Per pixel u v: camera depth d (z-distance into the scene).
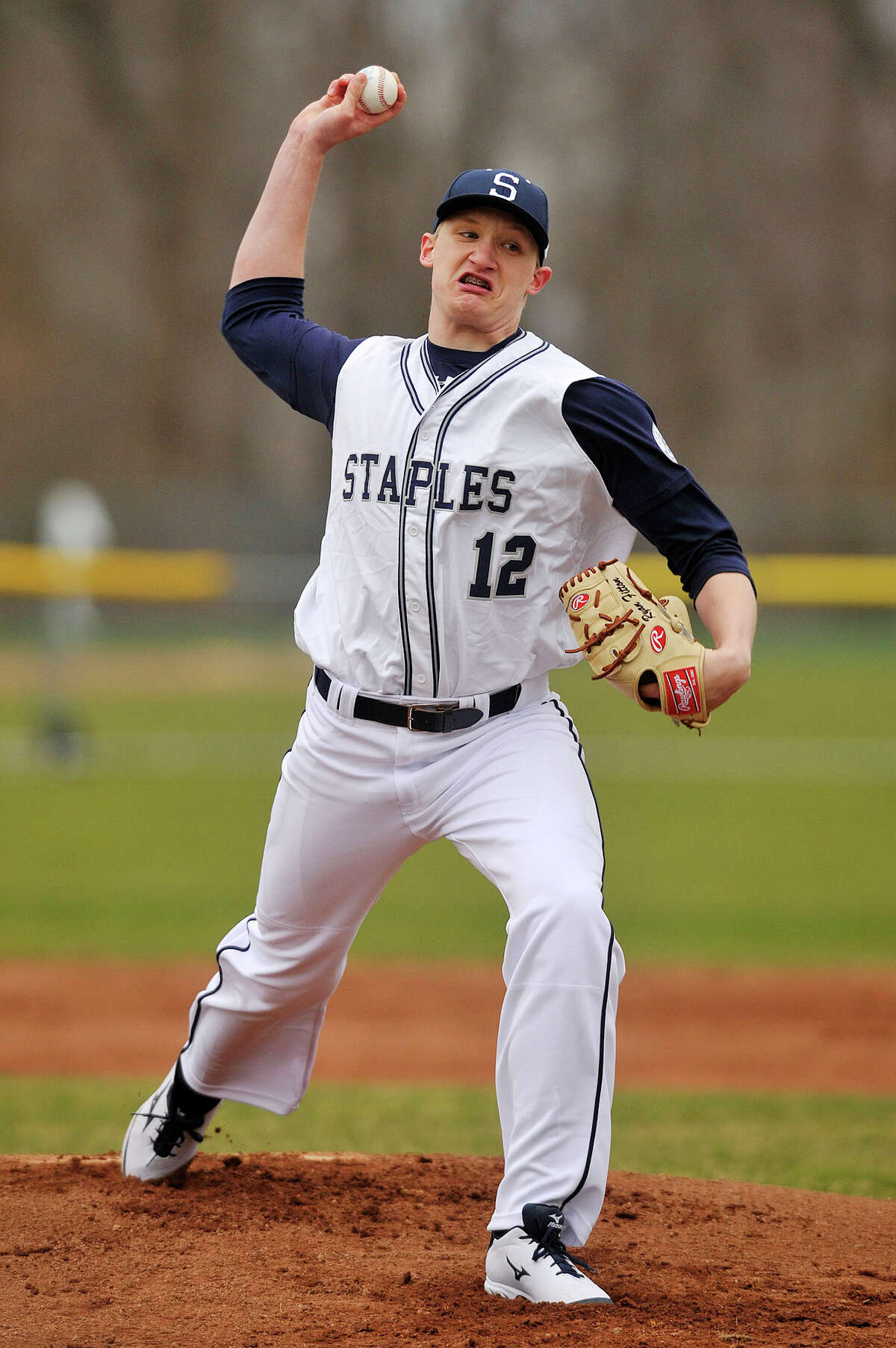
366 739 11.19
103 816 45.56
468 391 10.82
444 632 10.88
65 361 127.44
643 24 131.12
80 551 57.31
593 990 10.19
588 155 131.88
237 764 56.75
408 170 129.00
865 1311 10.30
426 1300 10.28
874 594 81.06
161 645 102.69
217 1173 13.55
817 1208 13.27
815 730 70.88
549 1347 9.30
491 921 33.41
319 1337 9.59
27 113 125.19
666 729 72.31
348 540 11.20
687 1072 21.92
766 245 135.25
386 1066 22.30
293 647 102.62
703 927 31.94
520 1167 10.16
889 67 136.62
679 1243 12.09
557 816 10.70
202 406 131.75
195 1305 10.23
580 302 133.88
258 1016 12.27
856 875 38.03
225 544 101.81
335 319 130.12
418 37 128.12
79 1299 10.34
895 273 136.88
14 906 33.06
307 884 11.65
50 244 126.81
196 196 128.50
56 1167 13.57
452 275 10.98
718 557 10.73
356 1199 12.94
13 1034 23.61
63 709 58.03
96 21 125.44
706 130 133.38
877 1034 24.28
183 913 32.38
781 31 134.00
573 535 11.17
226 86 127.25
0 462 124.19
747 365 136.25
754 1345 9.50
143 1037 23.62
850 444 136.38
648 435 10.73
